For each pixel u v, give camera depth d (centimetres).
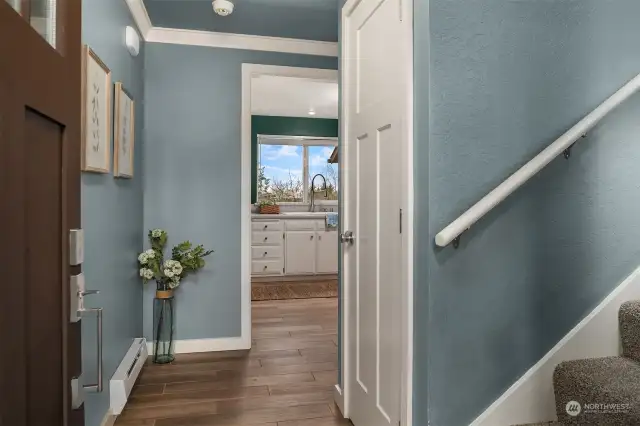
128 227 274
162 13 298
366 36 200
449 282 150
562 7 164
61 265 91
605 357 162
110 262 225
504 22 157
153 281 329
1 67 64
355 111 215
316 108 619
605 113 156
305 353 329
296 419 225
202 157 338
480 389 154
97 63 192
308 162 702
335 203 707
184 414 230
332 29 324
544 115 160
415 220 156
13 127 68
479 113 153
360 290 208
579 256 165
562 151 151
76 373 98
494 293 155
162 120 330
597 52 168
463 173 151
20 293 72
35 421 78
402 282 162
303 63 353
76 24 99
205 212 339
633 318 159
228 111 341
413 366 157
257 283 597
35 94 76
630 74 171
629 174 170
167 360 309
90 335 189
